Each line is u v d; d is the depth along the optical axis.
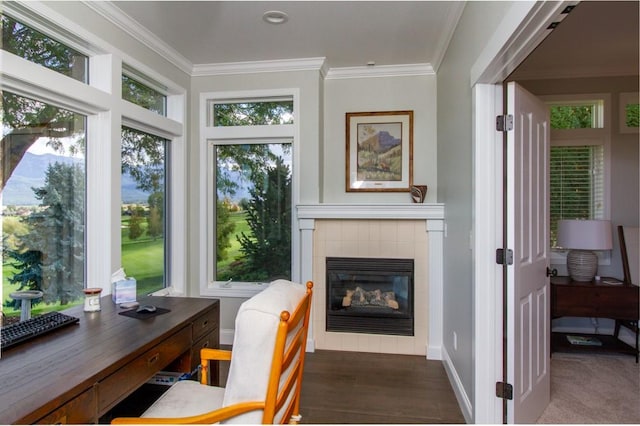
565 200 3.65
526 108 2.06
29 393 1.07
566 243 3.23
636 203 3.51
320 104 3.40
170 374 1.89
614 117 3.54
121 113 2.52
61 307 2.21
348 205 3.22
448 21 2.58
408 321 3.23
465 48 2.23
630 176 3.52
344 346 3.32
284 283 1.40
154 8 2.43
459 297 2.44
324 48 3.07
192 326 1.87
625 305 3.10
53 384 1.12
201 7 2.43
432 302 3.14
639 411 2.29
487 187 1.95
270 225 3.53
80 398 1.14
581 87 3.59
